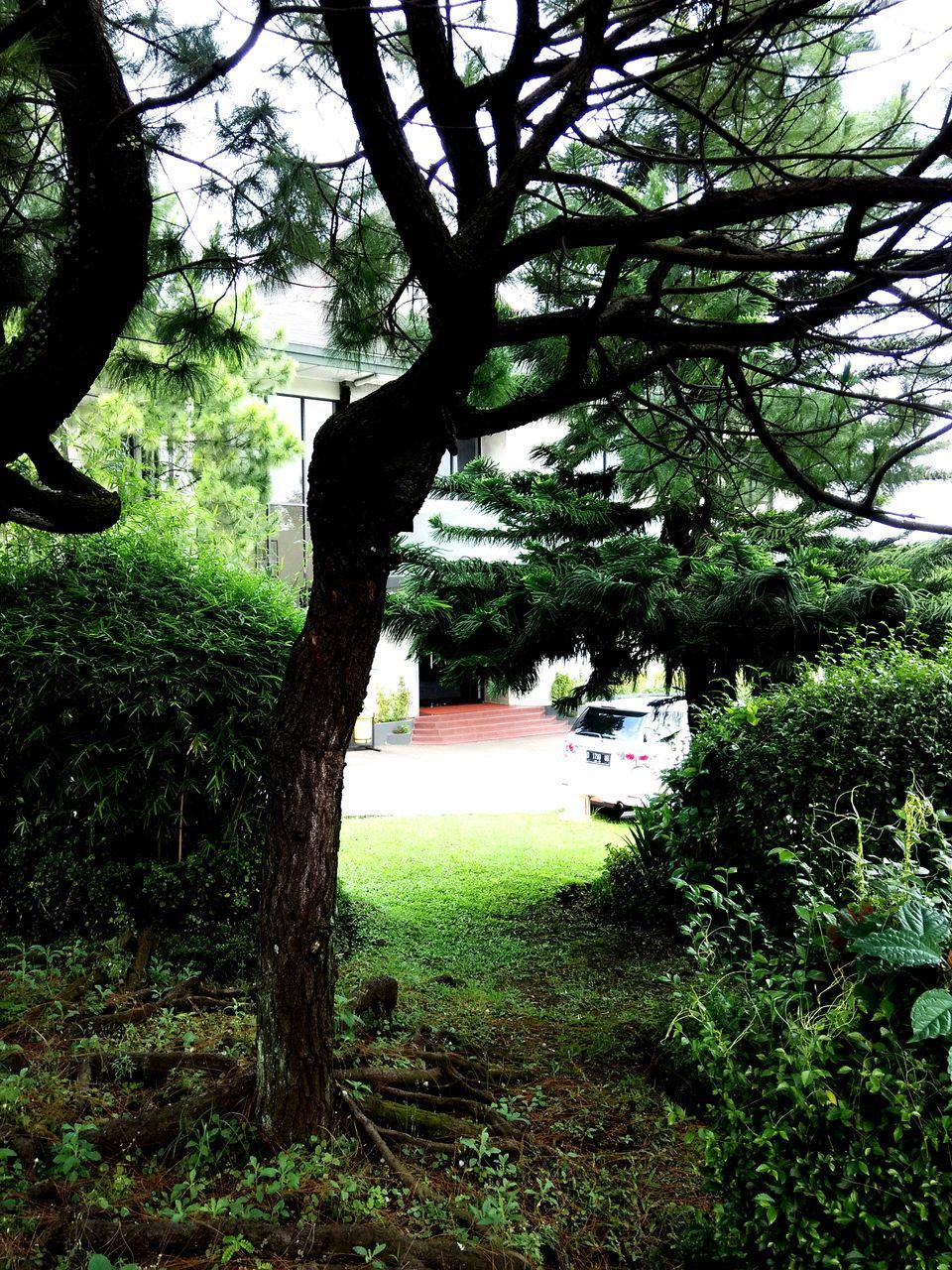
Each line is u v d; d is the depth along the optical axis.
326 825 3.41
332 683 3.35
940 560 8.68
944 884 3.27
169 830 5.60
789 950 4.27
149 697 5.20
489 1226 3.10
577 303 4.94
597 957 7.27
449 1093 4.27
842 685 6.34
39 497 3.59
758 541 8.38
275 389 14.81
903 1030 2.64
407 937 7.73
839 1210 2.56
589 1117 4.26
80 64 2.88
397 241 4.57
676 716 12.88
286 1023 3.38
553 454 8.70
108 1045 3.99
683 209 2.83
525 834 12.26
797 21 3.51
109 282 3.06
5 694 5.21
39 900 5.39
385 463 3.23
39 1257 2.57
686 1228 3.25
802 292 4.82
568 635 7.45
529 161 2.99
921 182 2.59
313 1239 2.84
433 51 3.30
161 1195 3.03
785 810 6.04
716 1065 2.91
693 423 5.21
